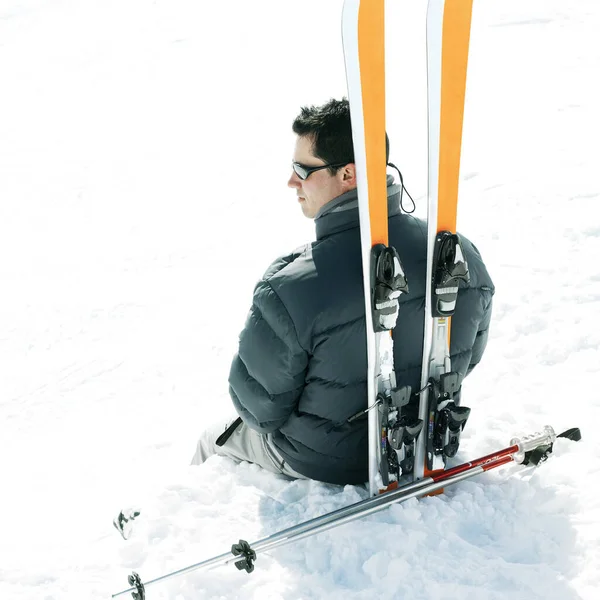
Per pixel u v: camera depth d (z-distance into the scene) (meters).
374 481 2.45
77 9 20.69
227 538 2.46
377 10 2.17
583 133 7.47
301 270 2.30
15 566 2.52
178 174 9.72
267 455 2.73
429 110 2.28
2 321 6.27
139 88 14.37
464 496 2.43
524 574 2.12
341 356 2.32
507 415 2.99
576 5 13.45
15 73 16.55
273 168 9.34
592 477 2.50
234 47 16.11
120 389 4.77
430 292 2.32
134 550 2.46
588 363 3.39
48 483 3.62
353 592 2.14
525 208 5.54
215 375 4.74
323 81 13.16
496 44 11.96
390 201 2.37
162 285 6.43
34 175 10.62
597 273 4.36
